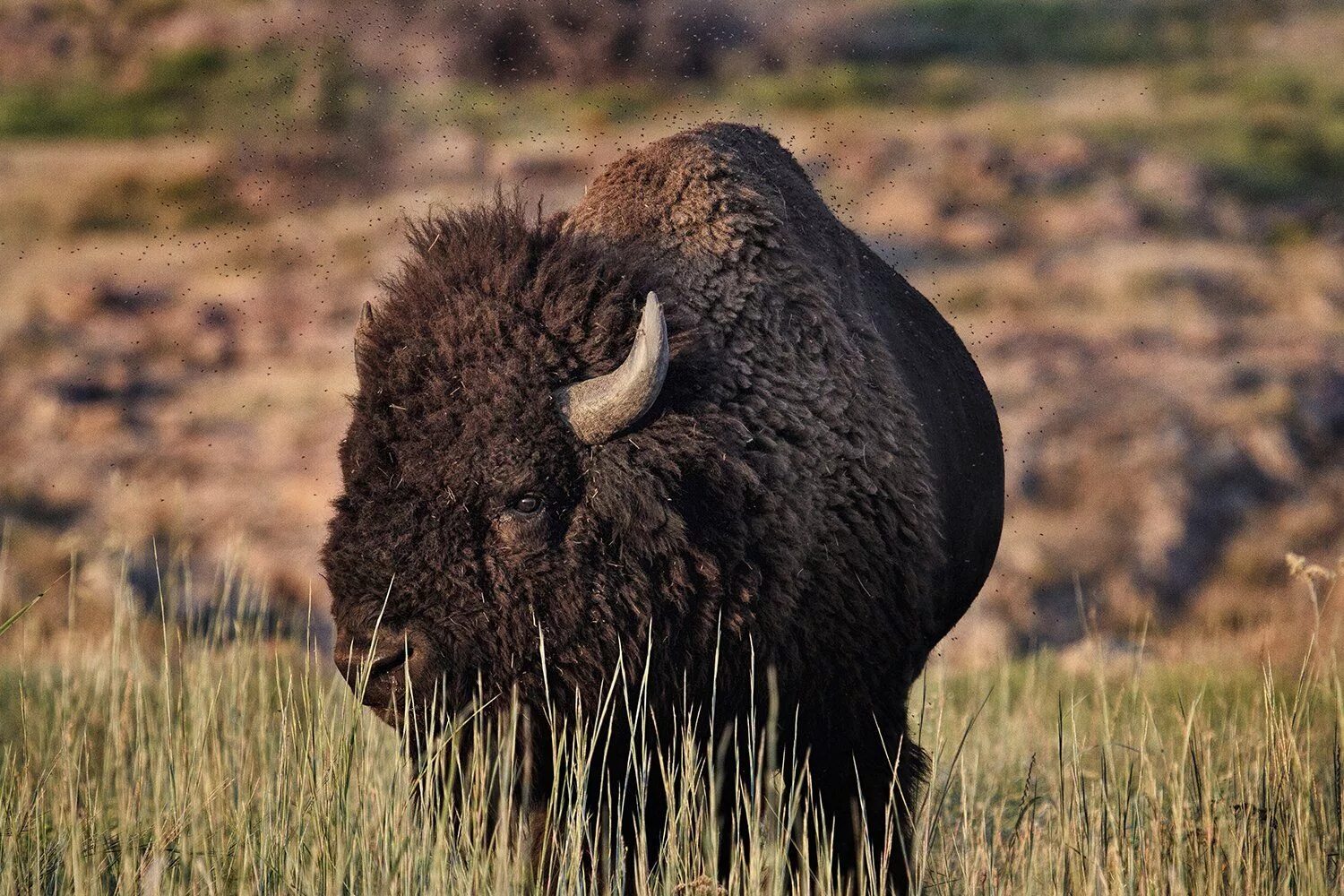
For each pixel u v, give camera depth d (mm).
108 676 22469
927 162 113812
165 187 111562
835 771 16312
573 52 115625
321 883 14633
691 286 16297
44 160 119062
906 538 16906
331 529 14914
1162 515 65375
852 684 16312
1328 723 19547
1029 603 59500
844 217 104375
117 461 67625
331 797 14969
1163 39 160625
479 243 15789
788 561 15664
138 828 16281
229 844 16688
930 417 18781
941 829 17828
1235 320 89938
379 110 110750
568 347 15273
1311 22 168375
